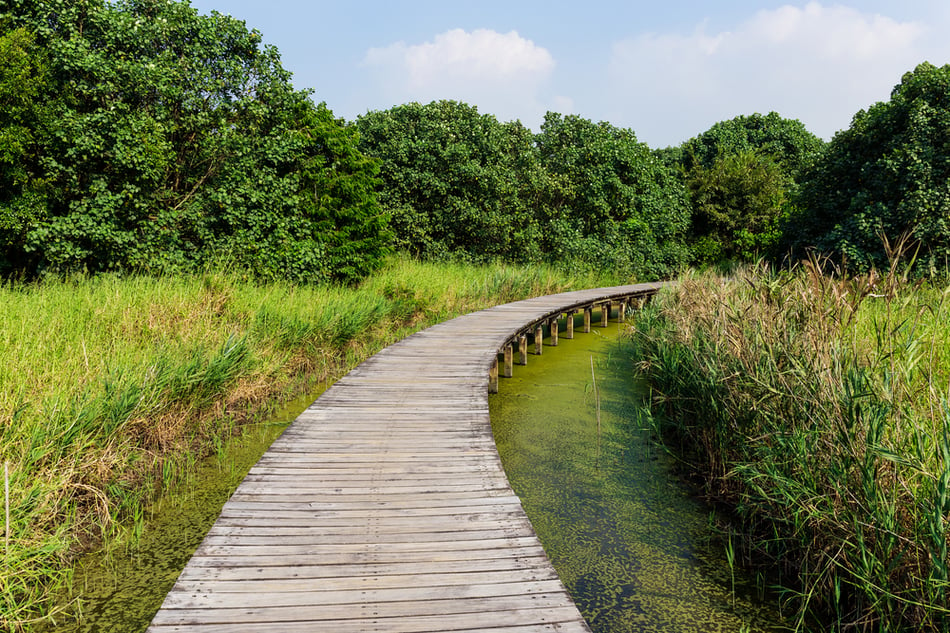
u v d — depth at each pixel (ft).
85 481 13.58
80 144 31.81
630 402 24.48
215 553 9.18
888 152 43.42
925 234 38.32
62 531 11.66
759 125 137.18
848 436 10.53
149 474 15.57
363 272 44.68
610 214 82.69
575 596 11.14
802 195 51.47
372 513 10.69
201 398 19.30
